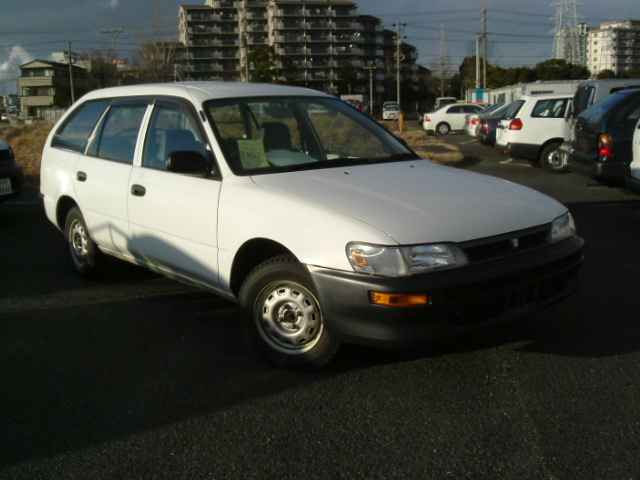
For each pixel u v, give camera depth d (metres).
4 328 5.00
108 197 5.39
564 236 4.09
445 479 2.90
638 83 12.77
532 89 25.41
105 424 3.50
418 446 3.18
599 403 3.55
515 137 14.60
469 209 3.83
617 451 3.08
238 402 3.70
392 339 3.50
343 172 4.42
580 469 2.95
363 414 3.51
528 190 4.37
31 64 85.38
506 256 3.73
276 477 2.96
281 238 3.88
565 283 4.05
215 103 4.74
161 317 5.16
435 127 32.03
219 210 4.29
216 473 3.00
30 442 3.33
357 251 3.56
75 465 3.11
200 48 93.69
